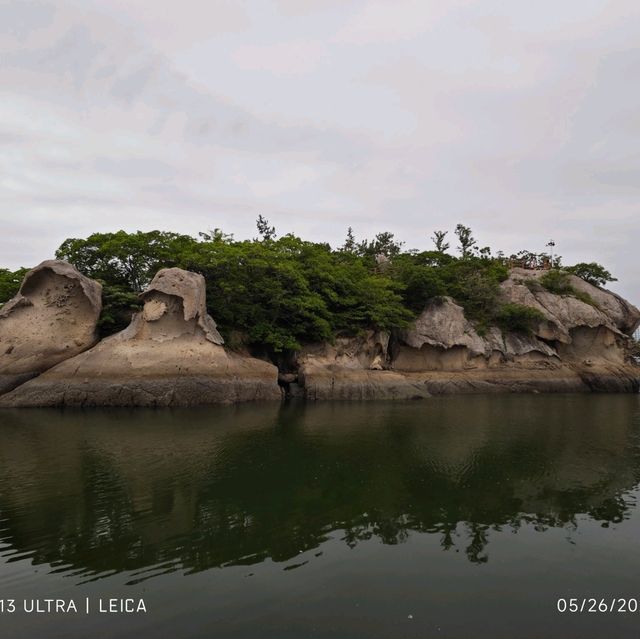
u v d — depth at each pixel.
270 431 22.62
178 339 33.25
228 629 7.41
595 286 65.75
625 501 13.26
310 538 10.67
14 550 9.99
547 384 50.16
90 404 29.97
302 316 40.78
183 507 12.41
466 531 11.18
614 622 7.77
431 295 52.00
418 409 32.19
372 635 7.30
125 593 8.40
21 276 40.97
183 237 43.28
